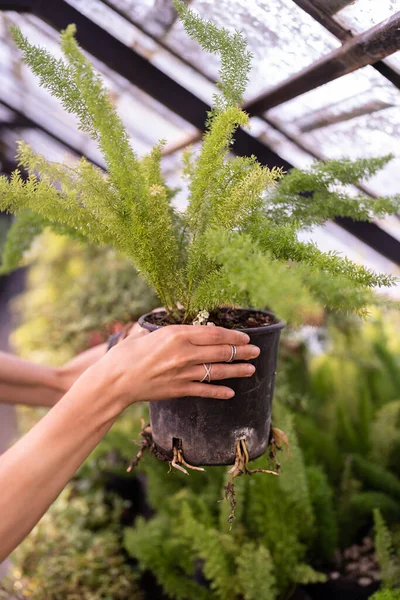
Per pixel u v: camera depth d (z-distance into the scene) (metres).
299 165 1.37
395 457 1.56
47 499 0.65
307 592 1.26
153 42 1.25
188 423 0.71
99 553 1.60
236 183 0.67
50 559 1.55
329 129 1.14
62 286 2.82
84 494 1.95
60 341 2.23
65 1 1.30
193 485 1.48
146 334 0.71
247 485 1.24
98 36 1.34
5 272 1.11
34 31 1.60
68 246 2.94
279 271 0.48
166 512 1.42
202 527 1.11
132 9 1.17
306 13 0.85
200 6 1.07
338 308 0.51
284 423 1.21
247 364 0.68
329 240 1.62
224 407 0.70
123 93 1.61
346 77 0.93
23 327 2.72
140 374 0.64
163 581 1.21
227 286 0.59
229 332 0.65
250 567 1.06
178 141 1.73
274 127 1.25
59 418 0.65
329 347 1.95
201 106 1.39
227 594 1.13
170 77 1.36
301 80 1.00
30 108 2.48
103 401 0.65
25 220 0.96
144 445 0.80
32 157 0.63
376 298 0.49
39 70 0.61
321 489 1.29
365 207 0.79
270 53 1.03
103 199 0.65
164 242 0.66
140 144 2.12
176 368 0.64
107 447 1.48
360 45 0.81
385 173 1.15
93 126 0.65
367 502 1.34
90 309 2.14
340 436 1.59
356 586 1.23
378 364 1.85
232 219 0.66
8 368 1.01
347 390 1.76
